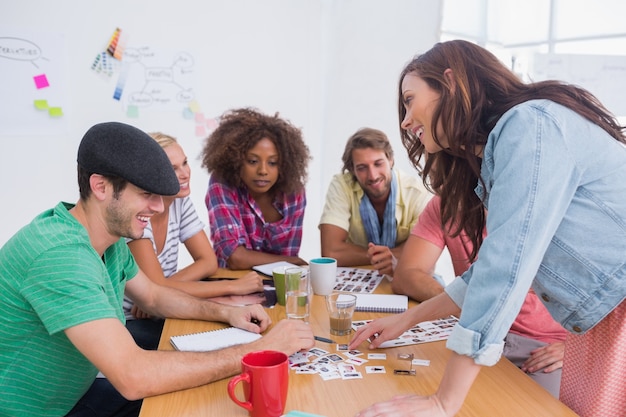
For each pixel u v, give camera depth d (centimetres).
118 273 138
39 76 312
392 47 321
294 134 234
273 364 100
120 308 138
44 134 318
